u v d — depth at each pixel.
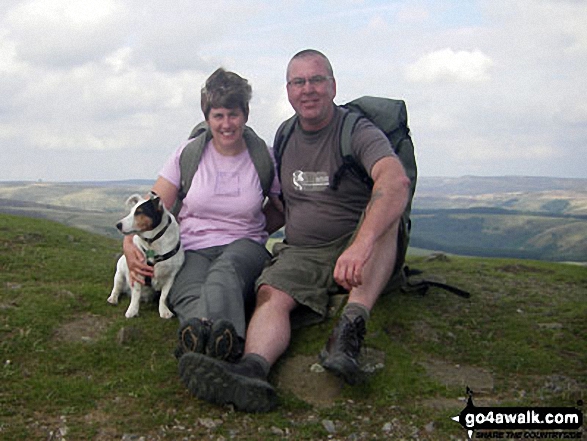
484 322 2.47
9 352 1.89
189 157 2.33
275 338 1.82
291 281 2.05
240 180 2.32
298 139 2.22
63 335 2.09
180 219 2.42
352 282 1.76
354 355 1.75
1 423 1.48
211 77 2.23
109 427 1.50
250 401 1.60
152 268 2.23
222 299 1.84
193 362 1.56
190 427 1.53
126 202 2.32
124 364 1.90
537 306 2.73
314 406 1.69
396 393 1.77
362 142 2.07
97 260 3.40
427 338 2.23
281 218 2.54
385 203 1.89
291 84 2.07
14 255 3.26
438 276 3.17
